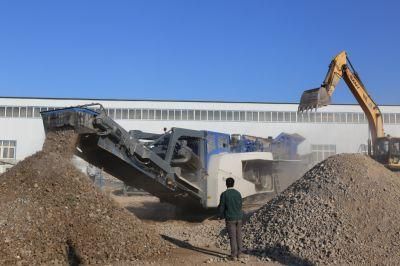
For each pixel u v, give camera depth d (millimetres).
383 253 9297
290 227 10711
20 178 10023
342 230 10102
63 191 9859
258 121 48969
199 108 49000
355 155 13102
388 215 10359
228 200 10062
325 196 11320
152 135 16375
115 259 9367
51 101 48031
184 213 17766
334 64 20719
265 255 10227
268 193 19859
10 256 8273
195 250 10969
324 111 48406
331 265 9141
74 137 12273
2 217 8883
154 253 10086
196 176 16656
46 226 9078
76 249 9094
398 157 23016
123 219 10148
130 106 48656
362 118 47969
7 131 47500
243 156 18203
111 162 14094
